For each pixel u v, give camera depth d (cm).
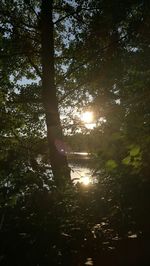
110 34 1728
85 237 594
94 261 561
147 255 591
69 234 584
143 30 1653
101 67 1767
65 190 762
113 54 1727
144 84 755
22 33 1889
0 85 1922
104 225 666
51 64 1734
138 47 1706
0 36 1788
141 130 494
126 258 582
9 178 655
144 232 641
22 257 496
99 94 1747
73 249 549
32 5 1922
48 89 1734
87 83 1847
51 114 1723
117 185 701
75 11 1753
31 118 1981
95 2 1661
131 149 465
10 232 542
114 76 1725
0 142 1691
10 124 1892
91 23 1727
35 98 1922
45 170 754
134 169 504
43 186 694
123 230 653
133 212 679
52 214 627
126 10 1577
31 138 1866
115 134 492
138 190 671
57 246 531
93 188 788
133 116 614
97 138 511
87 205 739
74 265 526
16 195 620
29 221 592
